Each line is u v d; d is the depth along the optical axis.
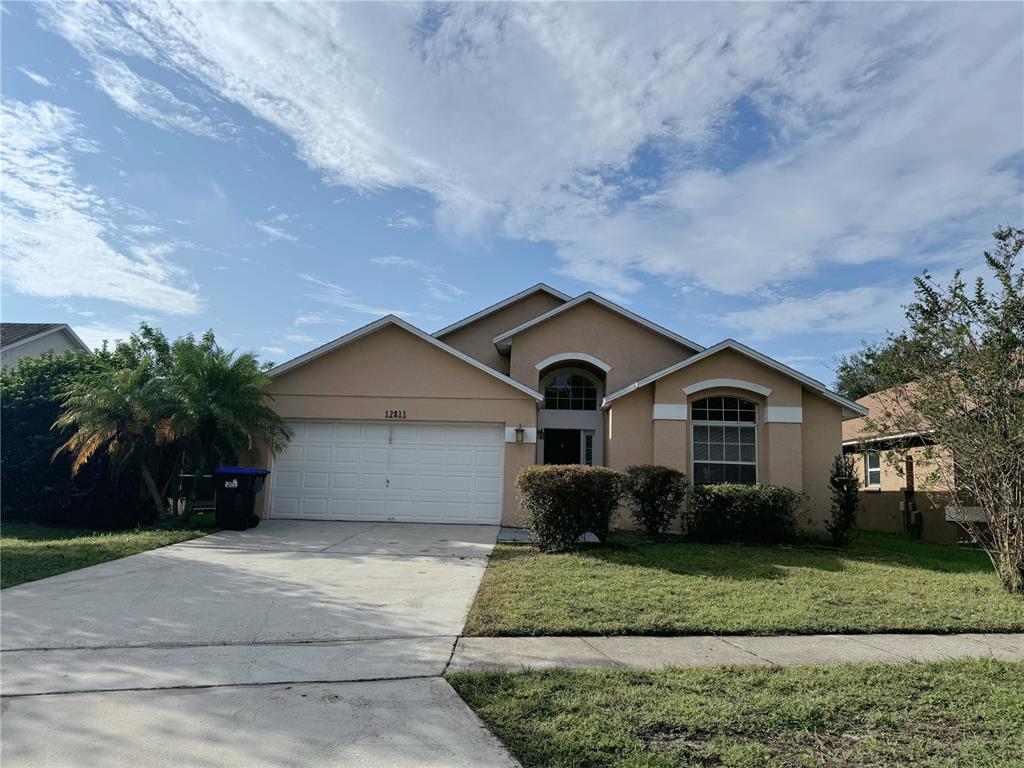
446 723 4.62
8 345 24.61
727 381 15.85
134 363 15.75
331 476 15.67
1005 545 9.32
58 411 15.27
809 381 15.62
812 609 7.85
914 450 12.50
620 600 8.07
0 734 4.38
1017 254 9.26
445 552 11.51
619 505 13.92
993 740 4.43
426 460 15.65
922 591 9.04
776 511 13.50
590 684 5.32
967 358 9.46
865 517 20.52
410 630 6.85
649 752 4.20
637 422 16.28
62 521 15.02
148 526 14.23
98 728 4.48
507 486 15.37
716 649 6.46
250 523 13.90
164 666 5.68
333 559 10.61
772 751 4.24
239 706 4.87
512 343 18.59
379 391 15.76
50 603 7.56
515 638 6.71
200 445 14.30
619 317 18.53
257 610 7.44
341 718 4.68
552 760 4.09
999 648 6.64
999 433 9.27
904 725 4.66
